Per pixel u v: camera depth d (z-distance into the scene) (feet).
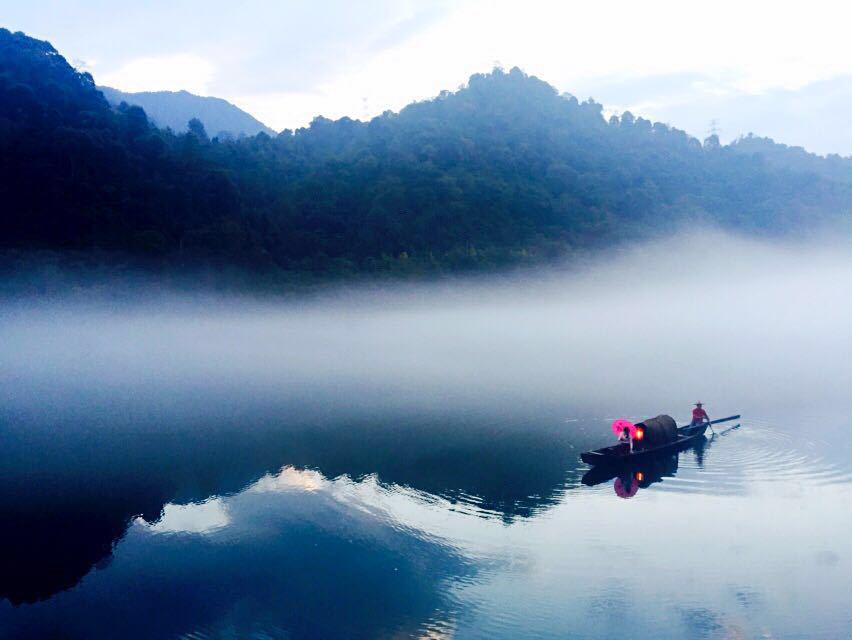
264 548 69.21
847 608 54.44
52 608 59.41
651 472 89.20
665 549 65.72
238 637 53.98
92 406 166.71
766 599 56.18
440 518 75.25
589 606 55.88
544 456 100.58
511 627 53.31
